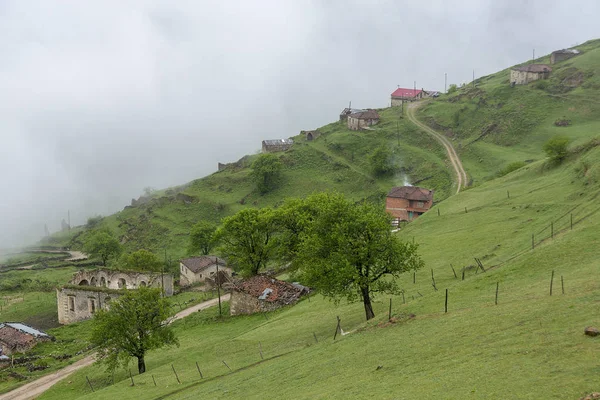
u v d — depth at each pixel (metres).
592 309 36.12
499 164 188.38
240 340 73.25
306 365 46.97
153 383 61.50
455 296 52.94
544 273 52.12
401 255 63.28
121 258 180.12
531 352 32.03
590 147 111.69
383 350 42.94
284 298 93.31
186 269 148.62
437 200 171.62
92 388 72.12
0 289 170.75
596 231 60.00
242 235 115.25
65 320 125.31
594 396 24.20
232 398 44.72
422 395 30.70
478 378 30.58
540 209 91.06
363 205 70.56
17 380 82.25
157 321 74.50
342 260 61.62
